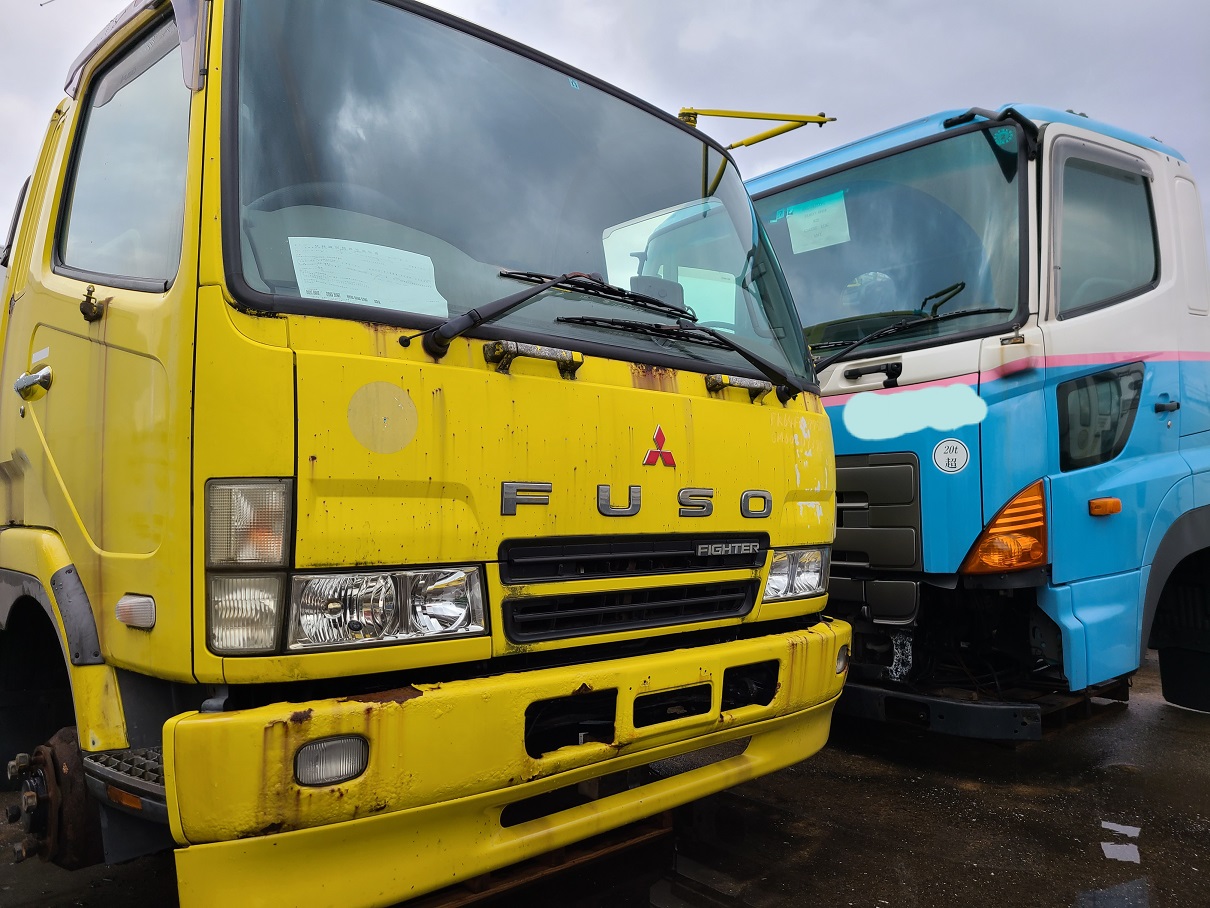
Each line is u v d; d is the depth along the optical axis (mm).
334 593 2000
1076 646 3795
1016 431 3766
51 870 3051
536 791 2273
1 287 3428
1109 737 4668
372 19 2600
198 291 2004
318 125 2350
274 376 1962
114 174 2756
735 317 3299
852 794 3834
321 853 1955
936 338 4078
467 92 2770
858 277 4613
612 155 3137
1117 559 4086
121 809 2080
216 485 1938
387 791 1987
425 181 2543
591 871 3047
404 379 2121
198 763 1825
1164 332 4516
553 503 2355
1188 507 4465
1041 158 4055
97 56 3029
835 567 4227
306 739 1886
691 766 3188
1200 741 4605
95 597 2328
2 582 2959
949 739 4633
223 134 2125
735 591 2861
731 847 3264
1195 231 4914
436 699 2057
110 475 2291
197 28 2246
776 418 3031
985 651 4289
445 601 2158
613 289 2711
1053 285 3979
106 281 2553
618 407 2521
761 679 2941
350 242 2275
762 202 5238
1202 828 3479
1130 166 4582
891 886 2969
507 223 2689
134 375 2219
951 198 4316
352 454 2025
